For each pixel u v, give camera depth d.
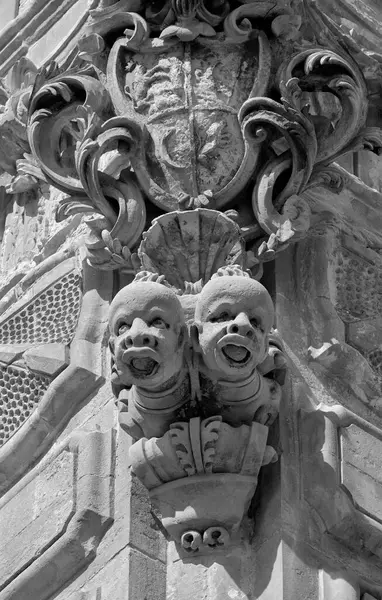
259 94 10.12
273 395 9.66
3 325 10.90
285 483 9.67
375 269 10.84
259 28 10.27
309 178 10.14
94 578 9.71
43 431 10.38
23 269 11.27
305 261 10.50
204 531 9.53
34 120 10.23
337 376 10.29
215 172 10.01
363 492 9.95
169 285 9.79
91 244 10.09
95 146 10.02
